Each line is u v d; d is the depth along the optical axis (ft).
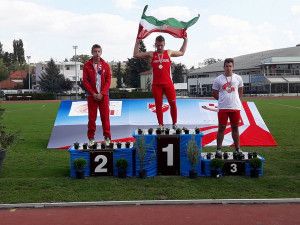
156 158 27.12
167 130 27.32
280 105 118.01
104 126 29.27
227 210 20.39
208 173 26.50
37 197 22.36
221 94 28.40
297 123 64.13
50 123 69.36
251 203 21.45
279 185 24.35
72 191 23.47
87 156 27.04
